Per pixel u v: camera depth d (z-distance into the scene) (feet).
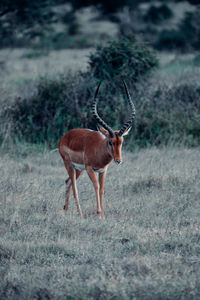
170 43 410.11
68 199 101.96
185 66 268.82
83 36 539.70
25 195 103.86
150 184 113.80
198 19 447.42
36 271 66.08
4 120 167.84
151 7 586.45
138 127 164.35
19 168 134.92
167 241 77.30
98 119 96.37
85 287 59.82
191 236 79.56
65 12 582.35
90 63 178.50
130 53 174.29
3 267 68.59
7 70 336.70
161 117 164.66
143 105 169.17
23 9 351.67
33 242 77.36
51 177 124.57
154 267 65.72
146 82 178.19
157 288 58.49
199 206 98.37
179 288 58.18
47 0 369.09
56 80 174.81
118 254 72.49
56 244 76.28
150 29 508.12
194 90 179.93
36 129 167.73
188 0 606.55
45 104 169.58
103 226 85.81
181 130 163.53
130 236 81.20
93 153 98.99
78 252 73.87
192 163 134.21
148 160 140.36
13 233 83.10
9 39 404.36
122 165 135.33
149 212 95.14
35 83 185.57
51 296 58.49
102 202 98.84
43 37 425.69
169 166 131.44
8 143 160.86
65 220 89.61
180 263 67.41
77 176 108.68
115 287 58.80
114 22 609.83
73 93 168.35
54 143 163.22
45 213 96.37
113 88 172.24
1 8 349.61
